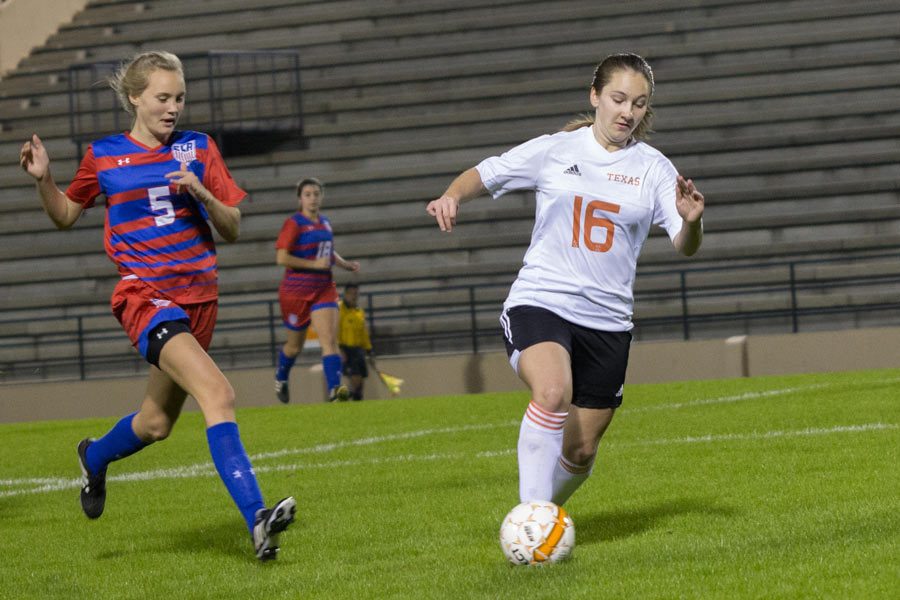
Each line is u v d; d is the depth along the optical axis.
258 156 79.69
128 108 19.33
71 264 77.19
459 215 74.19
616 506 21.48
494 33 86.06
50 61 93.06
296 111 84.12
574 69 81.56
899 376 45.47
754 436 30.17
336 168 78.81
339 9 91.19
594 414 17.77
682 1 83.44
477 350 69.19
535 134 77.06
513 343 17.14
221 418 17.72
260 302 68.00
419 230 74.31
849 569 14.69
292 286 52.62
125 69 19.20
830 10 80.12
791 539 16.91
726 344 62.28
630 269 17.50
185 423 47.28
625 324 17.52
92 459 20.66
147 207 19.11
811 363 61.53
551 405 16.31
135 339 18.75
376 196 75.88
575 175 17.34
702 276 68.38
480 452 31.50
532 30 85.44
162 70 18.95
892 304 64.75
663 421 35.41
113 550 20.66
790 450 27.08
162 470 32.56
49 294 76.12
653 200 17.42
